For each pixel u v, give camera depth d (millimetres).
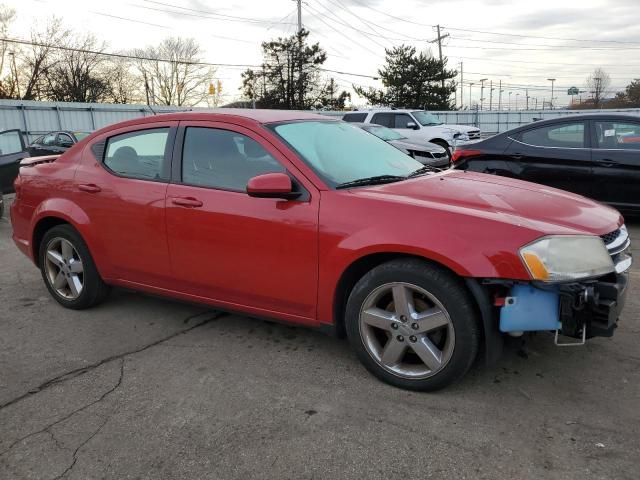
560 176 7309
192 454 2625
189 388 3252
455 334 2924
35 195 4598
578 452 2561
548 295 2818
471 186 3508
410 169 4012
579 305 2783
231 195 3555
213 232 3596
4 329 4238
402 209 3049
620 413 2877
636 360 3463
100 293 4484
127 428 2850
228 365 3543
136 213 3951
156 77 58781
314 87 46906
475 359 3189
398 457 2559
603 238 3012
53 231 4516
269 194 3236
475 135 18484
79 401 3131
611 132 7059
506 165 7660
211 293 3787
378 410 2957
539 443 2635
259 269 3475
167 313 4508
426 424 2812
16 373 3494
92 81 53062
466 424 2805
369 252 3055
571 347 3654
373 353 3232
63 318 4449
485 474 2428
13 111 25703
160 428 2842
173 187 3807
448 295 2902
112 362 3625
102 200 4137
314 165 3418
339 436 2732
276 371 3443
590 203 3488
